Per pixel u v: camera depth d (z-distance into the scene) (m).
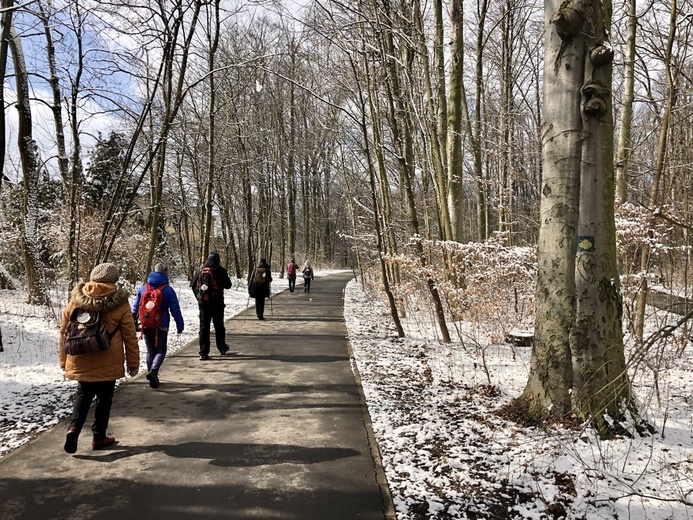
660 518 3.15
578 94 4.38
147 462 3.80
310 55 10.76
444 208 9.37
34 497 3.25
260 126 25.81
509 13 13.86
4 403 5.29
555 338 4.57
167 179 23.19
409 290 10.35
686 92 8.80
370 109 10.62
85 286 4.04
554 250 4.55
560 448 4.00
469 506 3.29
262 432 4.47
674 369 6.40
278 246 41.31
